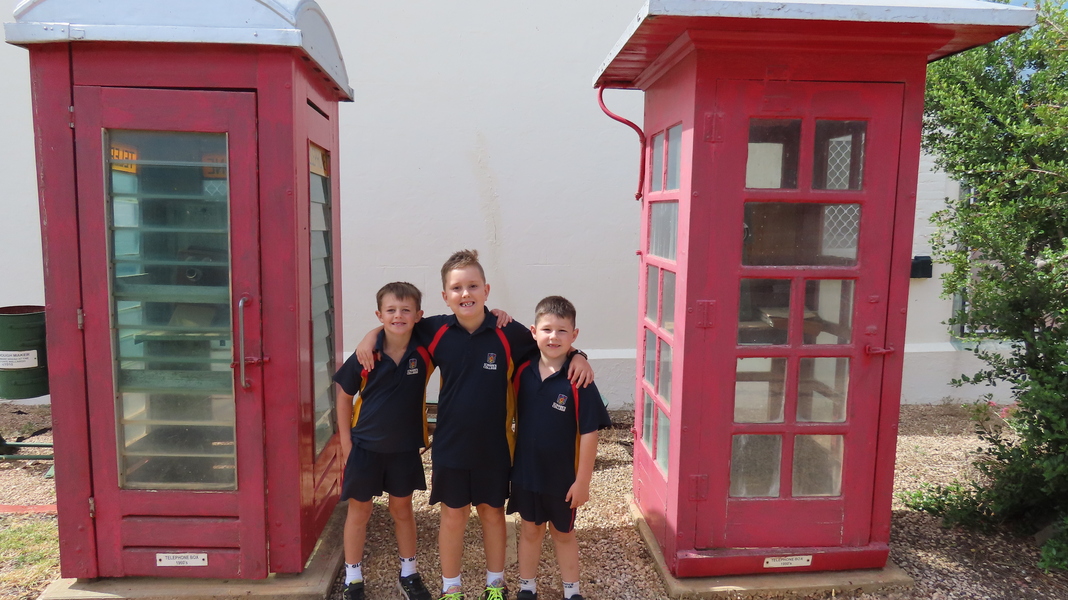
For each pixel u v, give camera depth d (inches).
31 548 120.6
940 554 119.3
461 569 116.0
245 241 100.3
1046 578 111.9
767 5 87.4
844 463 108.0
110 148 99.0
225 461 105.4
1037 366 120.7
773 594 105.9
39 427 183.9
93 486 104.3
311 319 110.0
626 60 112.4
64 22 94.7
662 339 116.3
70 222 99.2
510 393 103.7
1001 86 134.1
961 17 88.7
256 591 104.3
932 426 189.8
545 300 99.6
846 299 105.0
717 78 97.7
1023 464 120.0
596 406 97.3
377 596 107.7
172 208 101.1
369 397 102.6
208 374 103.9
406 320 99.7
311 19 104.3
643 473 130.5
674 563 107.8
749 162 100.5
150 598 102.9
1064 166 115.3
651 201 124.8
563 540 102.0
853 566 110.1
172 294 102.6
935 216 142.3
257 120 98.7
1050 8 117.4
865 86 99.7
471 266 98.7
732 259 101.4
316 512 116.9
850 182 102.7
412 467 105.0
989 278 125.0
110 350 101.6
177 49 97.0
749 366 105.1
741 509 107.6
